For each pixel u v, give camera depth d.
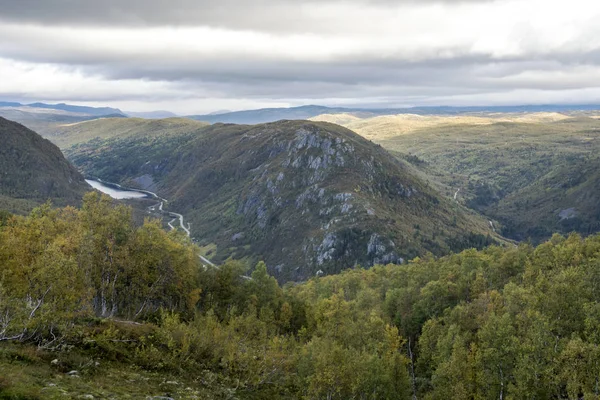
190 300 78.62
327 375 46.91
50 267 39.50
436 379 55.03
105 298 63.88
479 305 76.38
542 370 46.97
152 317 67.25
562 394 49.09
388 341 63.19
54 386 28.19
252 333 61.09
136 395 32.88
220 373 47.59
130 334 46.62
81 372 34.00
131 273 68.00
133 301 70.31
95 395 29.67
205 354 50.22
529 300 63.81
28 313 35.94
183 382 41.06
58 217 72.25
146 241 71.00
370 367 50.84
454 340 59.56
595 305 54.84
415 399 62.31
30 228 55.88
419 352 79.94
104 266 62.56
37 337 36.84
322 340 59.12
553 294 59.94
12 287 40.31
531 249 126.56
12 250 47.44
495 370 51.38
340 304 76.81
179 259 75.50
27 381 27.52
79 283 44.72
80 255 55.47
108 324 46.16
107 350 40.91
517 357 49.38
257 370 49.09
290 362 53.81
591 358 44.34
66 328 38.53
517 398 47.12
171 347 46.78
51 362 33.44
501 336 51.88
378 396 52.34
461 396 49.41
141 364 41.75
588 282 65.25
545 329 51.34
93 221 66.94
